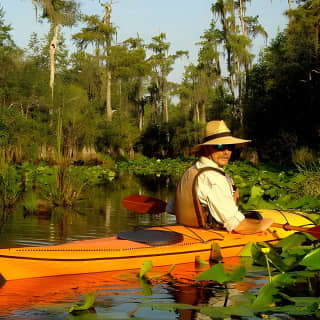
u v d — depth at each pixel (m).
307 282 3.53
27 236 5.64
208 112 54.66
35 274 3.69
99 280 3.65
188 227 4.60
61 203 8.84
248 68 38.53
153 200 5.48
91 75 48.16
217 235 4.47
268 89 31.17
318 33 25.27
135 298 3.20
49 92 31.41
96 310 2.92
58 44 48.06
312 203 6.02
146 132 51.22
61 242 5.31
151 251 4.07
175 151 49.12
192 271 3.96
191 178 4.48
